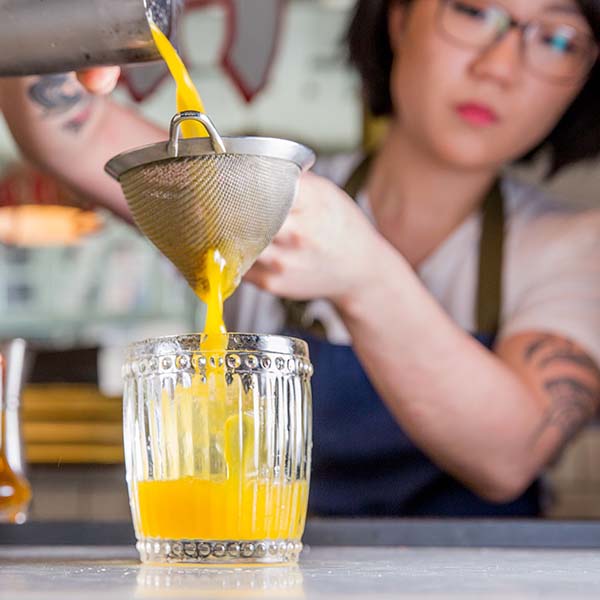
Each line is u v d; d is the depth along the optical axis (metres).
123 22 0.68
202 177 0.67
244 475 0.67
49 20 0.67
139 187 0.69
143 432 0.68
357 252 1.00
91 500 2.24
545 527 0.91
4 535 0.94
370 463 1.55
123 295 2.50
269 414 0.67
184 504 0.67
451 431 1.23
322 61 2.46
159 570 0.64
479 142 1.58
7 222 2.10
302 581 0.57
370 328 1.09
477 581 0.57
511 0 1.53
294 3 2.46
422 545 0.91
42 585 0.55
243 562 0.67
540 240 1.60
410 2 1.60
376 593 0.51
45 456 2.24
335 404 1.56
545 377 1.42
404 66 1.61
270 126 2.47
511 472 1.32
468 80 1.56
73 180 1.12
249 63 1.66
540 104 1.56
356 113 2.46
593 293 1.53
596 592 0.52
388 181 1.68
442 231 1.64
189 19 2.39
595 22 1.54
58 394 2.27
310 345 1.59
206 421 0.67
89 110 1.10
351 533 0.92
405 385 1.17
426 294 1.12
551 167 1.65
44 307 2.52
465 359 1.19
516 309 1.58
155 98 2.37
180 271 0.72
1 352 0.96
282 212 0.70
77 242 2.34
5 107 1.07
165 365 0.67
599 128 1.59
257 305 1.66
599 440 2.17
